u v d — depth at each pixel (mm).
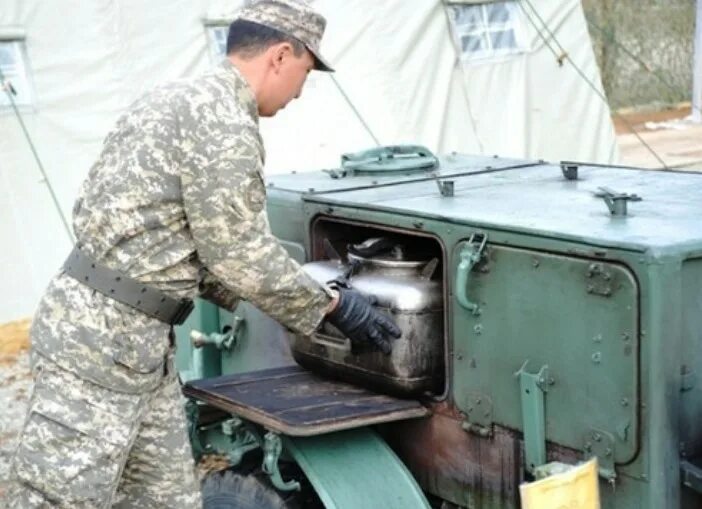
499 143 10430
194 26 8742
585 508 2500
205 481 3266
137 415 2844
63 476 2760
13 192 7848
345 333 2900
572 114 11062
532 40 10766
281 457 3121
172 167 2740
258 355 3547
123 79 8359
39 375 2826
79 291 2807
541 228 2584
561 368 2572
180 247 2799
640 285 2381
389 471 2887
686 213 2744
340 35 9391
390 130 9547
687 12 18156
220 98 2754
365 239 3338
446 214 2826
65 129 8109
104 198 2771
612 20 17891
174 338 2941
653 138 15000
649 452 2420
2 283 7699
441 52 10008
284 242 3404
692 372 2451
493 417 2768
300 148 9164
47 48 8109
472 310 2764
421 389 2949
